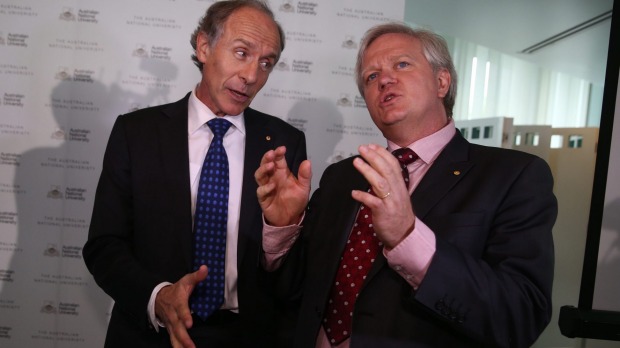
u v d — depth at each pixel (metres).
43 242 2.54
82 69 2.48
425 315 1.04
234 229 1.51
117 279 1.35
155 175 1.47
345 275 1.16
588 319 1.65
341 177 1.40
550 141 3.75
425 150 1.23
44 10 2.46
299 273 1.38
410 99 1.20
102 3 2.47
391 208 0.89
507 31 3.66
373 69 1.27
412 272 0.96
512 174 1.11
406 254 0.94
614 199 1.68
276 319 1.57
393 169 0.90
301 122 2.57
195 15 2.51
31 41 2.46
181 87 2.53
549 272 1.03
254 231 1.49
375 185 0.88
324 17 2.55
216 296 1.44
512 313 0.97
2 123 2.48
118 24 2.48
